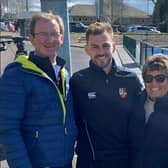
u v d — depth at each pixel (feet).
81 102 11.13
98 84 11.03
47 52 10.11
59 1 19.85
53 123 9.89
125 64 63.93
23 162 9.57
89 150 11.21
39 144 9.84
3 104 9.64
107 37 11.11
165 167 10.41
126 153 11.16
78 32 199.93
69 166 10.52
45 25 10.12
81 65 65.67
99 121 11.02
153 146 10.32
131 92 11.10
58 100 9.98
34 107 9.77
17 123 9.68
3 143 9.73
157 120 10.26
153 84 10.33
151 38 147.13
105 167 11.14
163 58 10.60
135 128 10.62
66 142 10.20
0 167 17.60
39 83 9.77
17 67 9.80
